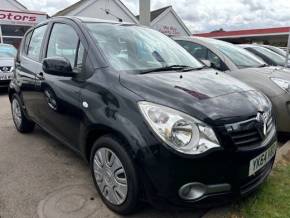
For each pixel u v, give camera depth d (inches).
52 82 139.9
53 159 155.0
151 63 130.5
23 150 166.9
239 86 120.2
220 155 92.1
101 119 105.6
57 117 138.0
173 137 91.0
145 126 94.2
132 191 98.8
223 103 101.6
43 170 143.2
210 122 93.4
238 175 95.8
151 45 144.5
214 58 211.3
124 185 102.4
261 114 106.4
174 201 92.7
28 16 735.7
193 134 91.7
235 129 95.7
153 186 93.4
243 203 112.0
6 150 167.2
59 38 149.3
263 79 182.4
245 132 98.5
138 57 131.0
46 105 147.0
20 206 114.9
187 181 91.0
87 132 114.3
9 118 233.8
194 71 131.9
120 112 101.1
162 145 90.7
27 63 171.6
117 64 120.3
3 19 703.7
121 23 153.9
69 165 148.3
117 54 126.2
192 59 151.4
